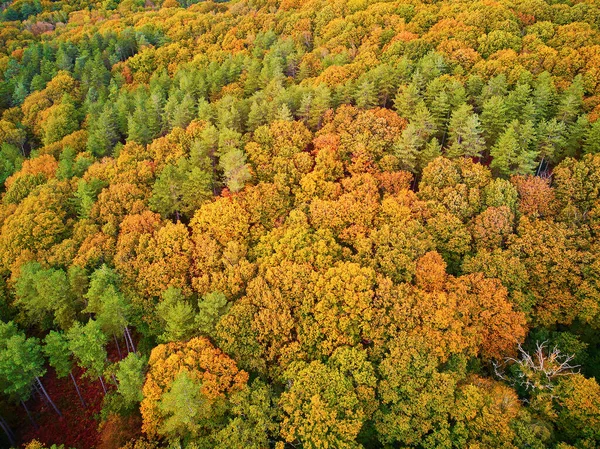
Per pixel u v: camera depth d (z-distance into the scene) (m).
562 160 82.69
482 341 56.56
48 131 115.88
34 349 56.47
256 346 57.56
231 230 72.00
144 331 67.38
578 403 47.12
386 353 54.38
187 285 66.44
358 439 51.75
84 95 139.00
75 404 65.06
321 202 71.88
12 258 75.75
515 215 69.88
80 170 94.38
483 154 88.62
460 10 132.00
